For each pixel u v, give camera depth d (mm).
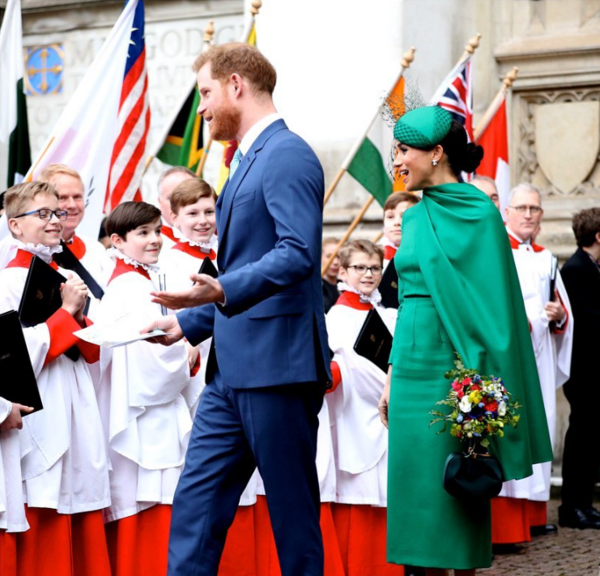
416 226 4996
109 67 7414
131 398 5617
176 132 8727
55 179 6039
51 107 11555
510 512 7102
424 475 4824
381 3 9219
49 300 5273
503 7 10000
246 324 4152
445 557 4770
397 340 5000
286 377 4102
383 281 6586
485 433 4691
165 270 6117
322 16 9414
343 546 6258
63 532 5320
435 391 4840
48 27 11555
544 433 4969
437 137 4973
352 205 9344
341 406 6250
